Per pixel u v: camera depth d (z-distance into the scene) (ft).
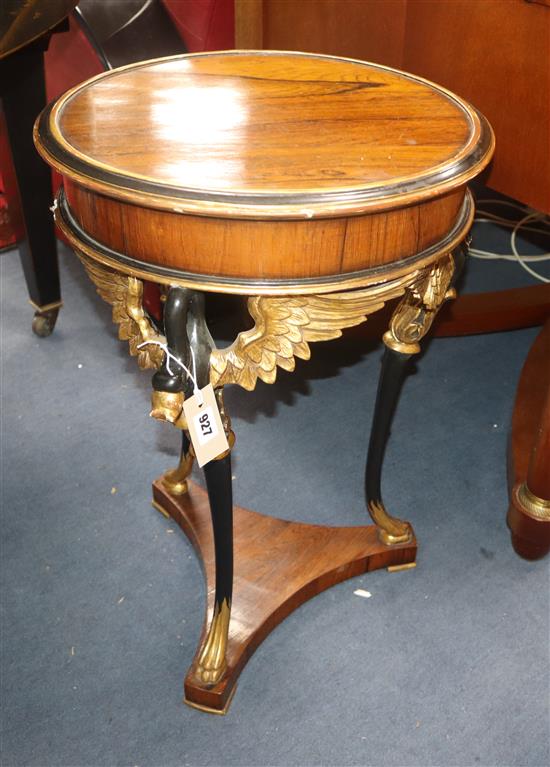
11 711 3.49
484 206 7.61
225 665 3.52
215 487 3.14
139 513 4.49
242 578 3.91
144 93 3.19
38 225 5.41
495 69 3.71
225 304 5.97
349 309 2.78
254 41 5.61
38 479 4.67
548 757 3.38
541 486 3.94
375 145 2.81
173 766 3.31
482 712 3.54
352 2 4.48
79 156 2.64
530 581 4.16
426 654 3.77
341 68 3.55
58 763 3.30
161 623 3.90
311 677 3.67
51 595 4.00
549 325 5.39
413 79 3.45
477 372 5.69
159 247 2.61
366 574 4.17
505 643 3.84
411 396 5.42
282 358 2.85
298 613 3.96
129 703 3.54
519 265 6.89
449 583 4.13
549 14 3.35
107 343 5.85
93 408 5.23
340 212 2.45
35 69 4.93
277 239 2.53
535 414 4.65
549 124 3.53
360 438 5.05
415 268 2.76
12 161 5.10
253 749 3.38
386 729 3.46
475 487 4.71
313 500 4.58
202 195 2.44
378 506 4.07
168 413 2.81
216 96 3.18
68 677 3.64
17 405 5.23
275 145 2.78
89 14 4.80
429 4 3.95
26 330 5.97
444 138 2.89
